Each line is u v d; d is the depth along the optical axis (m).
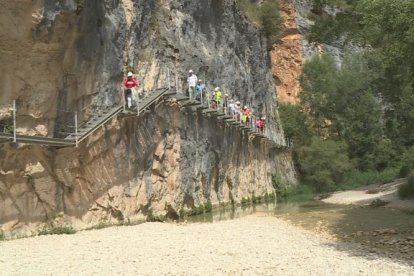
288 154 56.78
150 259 13.99
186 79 32.03
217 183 35.50
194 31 36.16
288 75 65.25
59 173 19.89
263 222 24.33
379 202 31.25
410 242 16.34
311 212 29.08
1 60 18.25
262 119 45.91
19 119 19.16
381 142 58.09
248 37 49.41
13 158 18.23
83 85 21.56
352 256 14.34
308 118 60.16
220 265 13.18
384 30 19.30
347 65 60.47
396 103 49.66
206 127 33.41
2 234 17.55
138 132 24.64
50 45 19.59
